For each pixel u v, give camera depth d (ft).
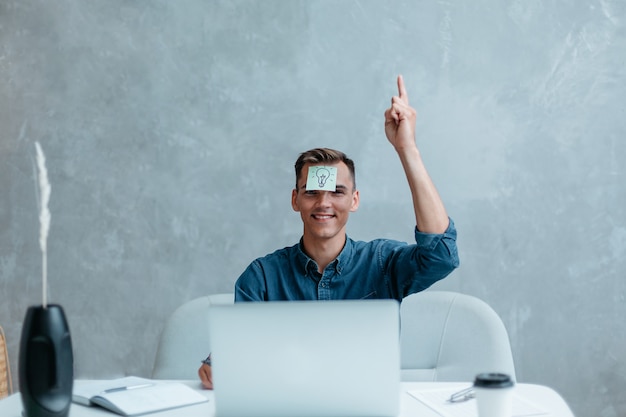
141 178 9.95
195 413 4.99
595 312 9.64
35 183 10.03
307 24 9.78
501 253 9.70
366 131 9.75
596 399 9.66
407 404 5.13
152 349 9.97
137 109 9.95
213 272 9.90
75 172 10.01
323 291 6.87
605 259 9.64
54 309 4.48
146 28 9.94
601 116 9.62
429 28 9.68
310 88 9.80
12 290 10.09
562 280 9.66
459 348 6.93
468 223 9.70
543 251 9.67
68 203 10.02
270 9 9.82
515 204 9.68
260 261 7.04
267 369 4.58
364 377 4.57
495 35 9.65
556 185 9.65
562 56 9.62
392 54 9.71
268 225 9.85
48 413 4.44
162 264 9.95
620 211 9.64
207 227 9.91
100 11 9.98
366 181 9.75
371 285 6.88
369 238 9.75
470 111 9.68
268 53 9.83
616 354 9.64
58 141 10.03
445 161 9.70
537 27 9.63
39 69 10.05
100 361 10.00
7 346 10.07
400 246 6.95
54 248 10.03
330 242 6.79
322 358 4.56
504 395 4.30
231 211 9.88
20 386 4.50
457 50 9.66
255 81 9.84
